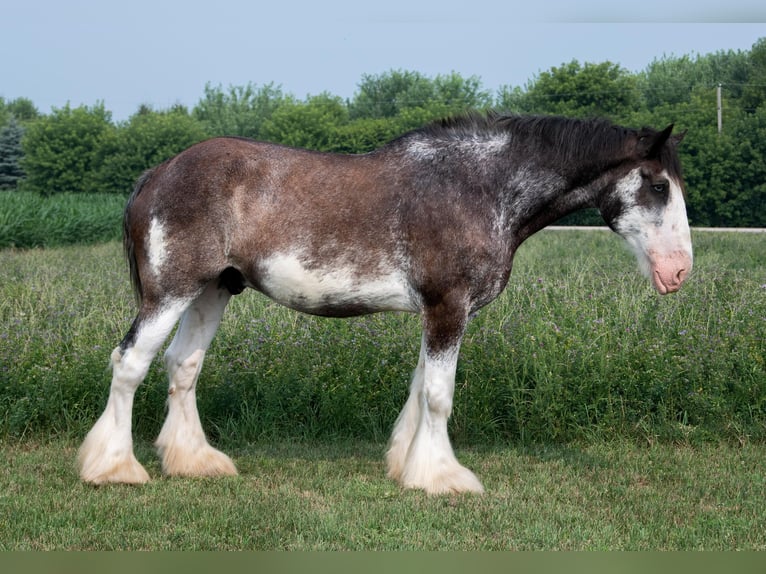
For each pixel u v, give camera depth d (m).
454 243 5.20
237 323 8.11
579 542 4.67
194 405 5.90
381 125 42.38
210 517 4.90
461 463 6.19
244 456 6.29
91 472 5.41
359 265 5.26
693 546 4.65
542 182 5.43
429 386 5.38
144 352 5.32
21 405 6.48
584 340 7.39
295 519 4.90
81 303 9.61
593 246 20.02
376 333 7.46
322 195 5.25
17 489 5.33
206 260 5.25
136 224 5.36
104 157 49.53
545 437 6.82
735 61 54.91
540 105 39.66
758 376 6.98
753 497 5.48
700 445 6.63
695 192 35.06
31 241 21.81
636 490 5.62
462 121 5.53
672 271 5.38
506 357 7.06
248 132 59.34
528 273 12.53
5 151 54.50
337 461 6.19
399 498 5.29
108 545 4.48
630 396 6.96
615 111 38.81
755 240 22.55
